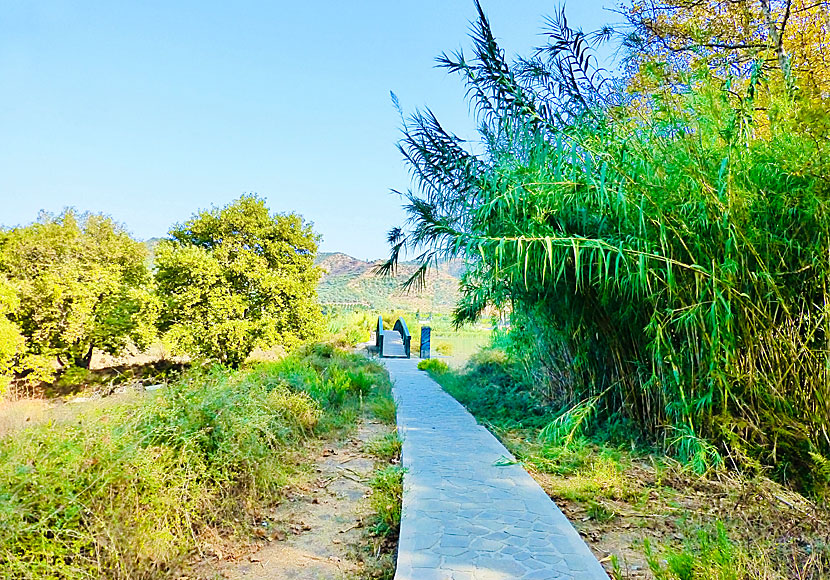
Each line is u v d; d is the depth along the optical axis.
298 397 5.03
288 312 16.03
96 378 13.44
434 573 2.09
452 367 10.72
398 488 3.16
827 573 1.94
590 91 3.55
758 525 2.40
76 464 2.06
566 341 4.71
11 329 12.61
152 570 2.09
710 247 3.00
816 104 3.14
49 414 2.77
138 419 2.78
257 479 3.14
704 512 2.70
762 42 5.30
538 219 3.34
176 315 14.70
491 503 2.94
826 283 2.69
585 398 4.72
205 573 2.29
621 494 3.11
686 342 3.32
